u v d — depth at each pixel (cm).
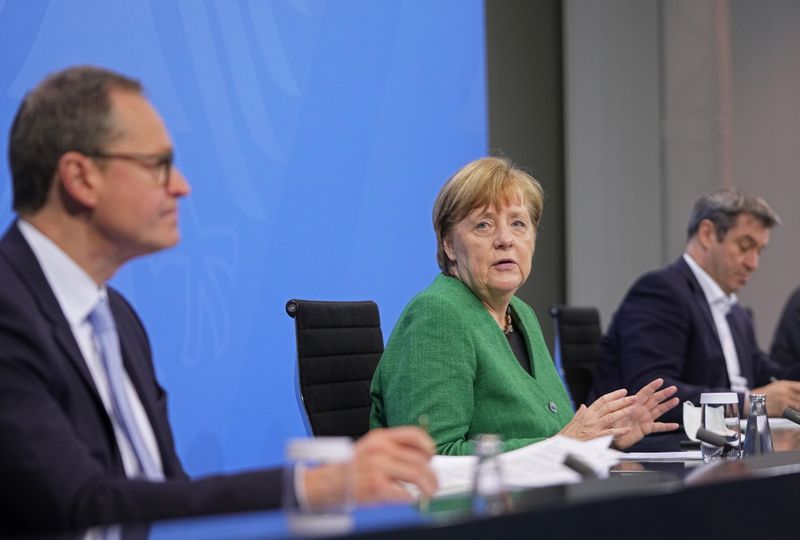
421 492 277
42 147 340
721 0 1477
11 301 322
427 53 1256
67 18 958
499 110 1396
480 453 288
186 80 1041
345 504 256
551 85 1452
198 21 1052
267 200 1105
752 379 987
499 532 249
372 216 1198
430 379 534
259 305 1094
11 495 299
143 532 243
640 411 515
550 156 1447
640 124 1462
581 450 383
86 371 334
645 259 1459
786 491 337
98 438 332
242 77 1087
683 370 902
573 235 1441
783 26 1472
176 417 1024
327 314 630
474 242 572
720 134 1470
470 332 548
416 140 1241
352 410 632
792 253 1459
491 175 575
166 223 353
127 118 345
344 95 1177
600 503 275
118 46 992
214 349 1055
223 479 301
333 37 1170
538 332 616
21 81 927
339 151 1170
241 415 1075
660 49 1469
